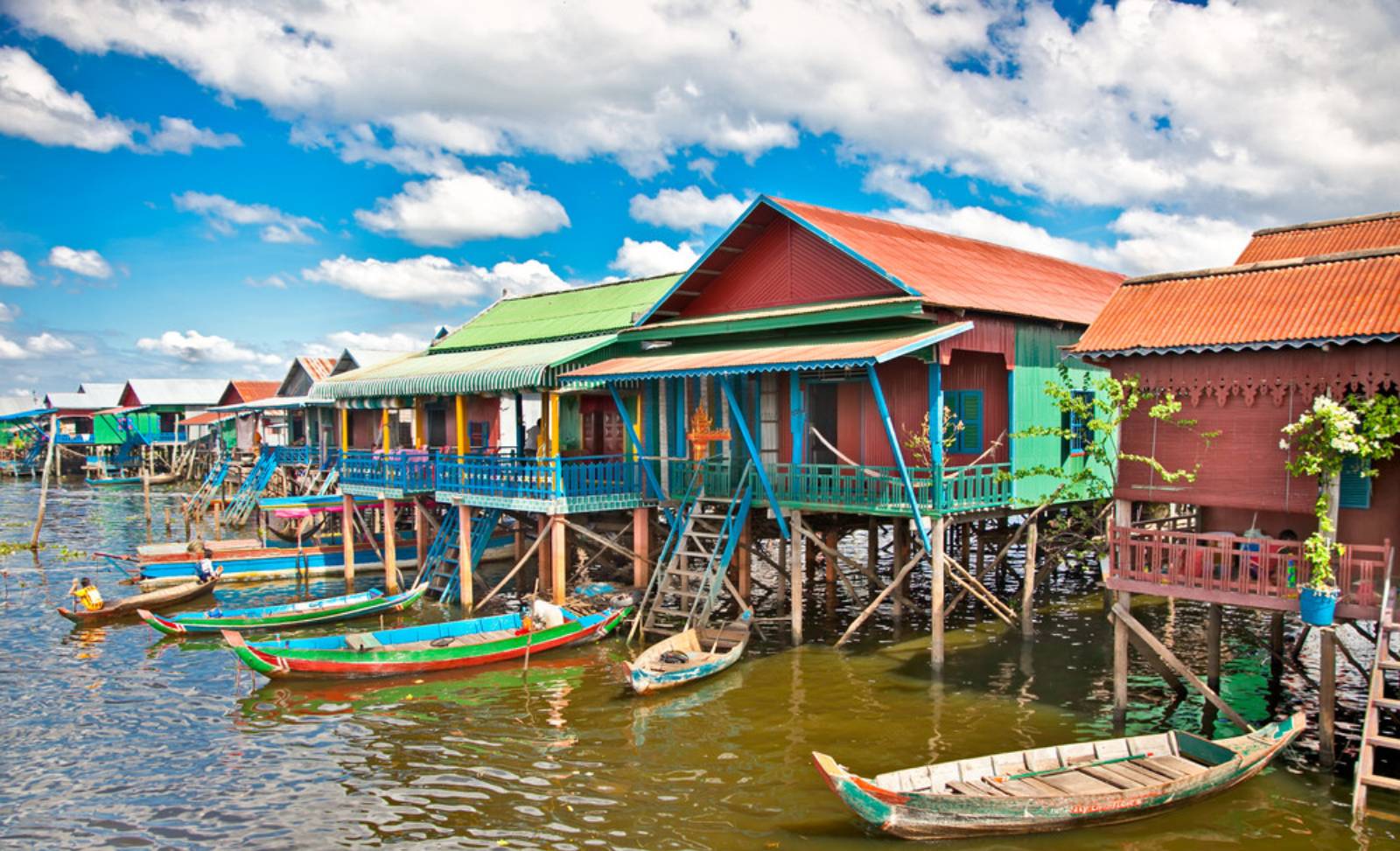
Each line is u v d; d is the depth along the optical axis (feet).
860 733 50.26
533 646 64.44
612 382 73.36
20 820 42.22
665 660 59.52
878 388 56.39
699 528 72.69
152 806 43.39
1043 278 80.12
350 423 139.95
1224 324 47.19
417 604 82.64
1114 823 39.14
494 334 105.81
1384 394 43.24
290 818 42.04
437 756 48.65
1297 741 47.19
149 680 61.98
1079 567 87.20
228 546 103.04
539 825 40.88
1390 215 73.36
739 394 74.02
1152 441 49.57
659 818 41.22
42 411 243.19
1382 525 44.68
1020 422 64.18
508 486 75.36
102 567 107.34
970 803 37.35
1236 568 49.29
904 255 67.56
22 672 64.08
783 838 39.14
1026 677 59.21
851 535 120.88
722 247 71.87
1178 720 51.34
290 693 58.80
